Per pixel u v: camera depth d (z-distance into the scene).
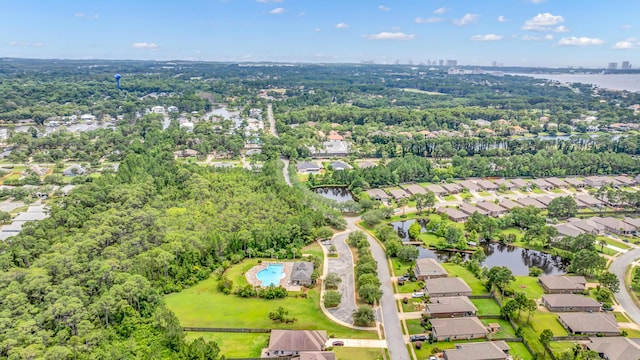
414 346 142.00
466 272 193.50
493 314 160.25
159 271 181.88
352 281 183.38
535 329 150.88
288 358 136.88
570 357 127.56
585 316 152.50
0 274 155.38
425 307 161.50
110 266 165.38
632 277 187.25
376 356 136.38
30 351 121.38
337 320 156.50
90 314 143.62
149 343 140.88
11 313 137.25
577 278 182.12
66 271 162.88
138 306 157.00
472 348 134.12
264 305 166.00
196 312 160.88
